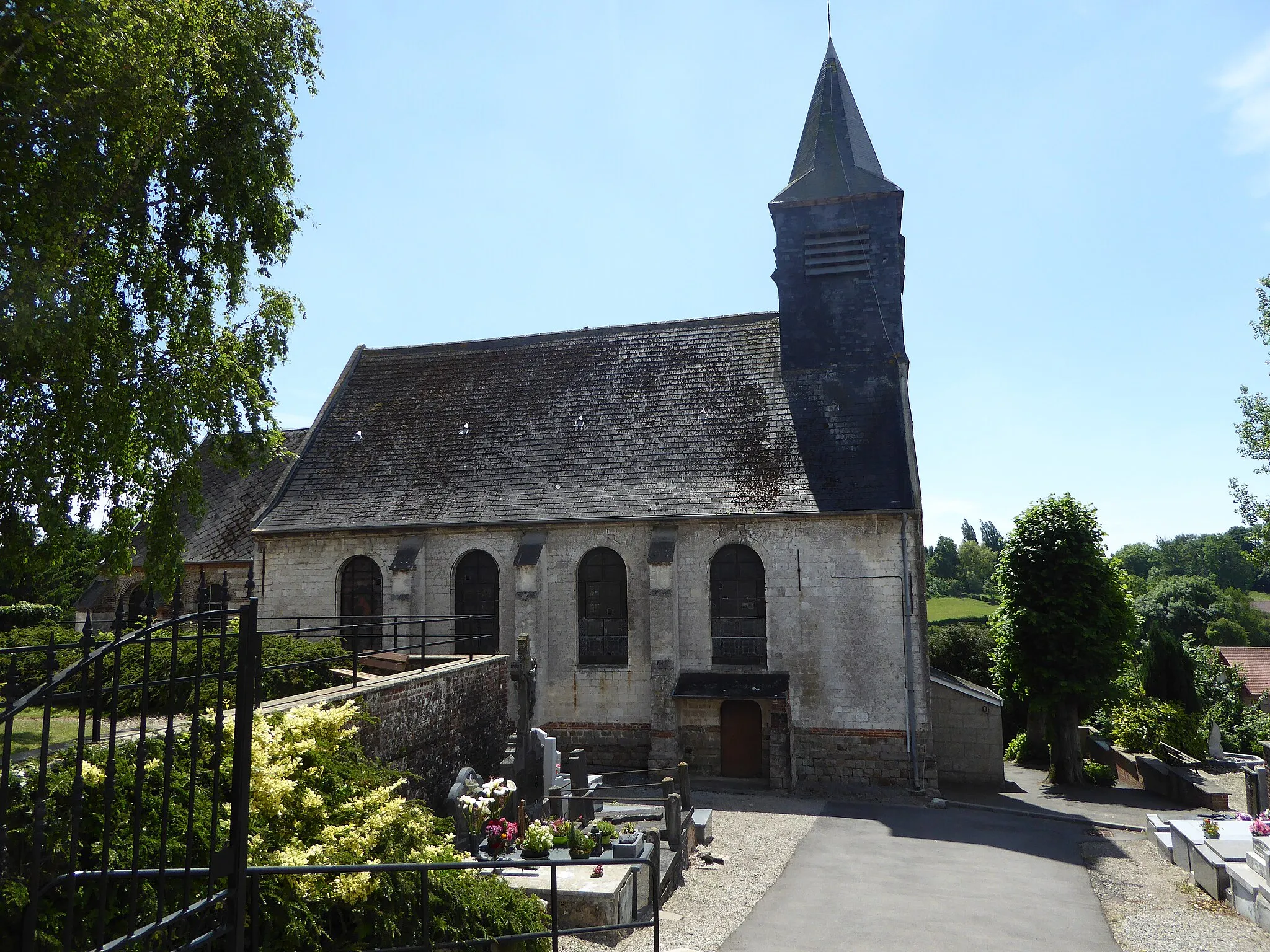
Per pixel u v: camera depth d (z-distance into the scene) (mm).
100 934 4535
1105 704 27734
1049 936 11516
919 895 13156
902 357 24156
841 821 18109
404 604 23812
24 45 10109
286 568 25516
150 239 14102
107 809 4688
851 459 22875
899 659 21500
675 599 22656
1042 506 26125
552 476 24734
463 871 9250
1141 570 113688
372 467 26672
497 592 24172
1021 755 30156
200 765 8016
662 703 21797
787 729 21078
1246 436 31547
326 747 9992
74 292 11508
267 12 15234
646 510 23125
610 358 27641
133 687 5797
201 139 14102
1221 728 34250
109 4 10984
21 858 6320
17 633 15562
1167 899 13586
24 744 10008
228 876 5336
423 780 14469
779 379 25203
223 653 5719
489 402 27578
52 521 12461
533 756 17047
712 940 11117
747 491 22922
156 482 14703
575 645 23359
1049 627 24844
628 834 13109
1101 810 21375
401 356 30312
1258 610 86562
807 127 27141
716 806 19328
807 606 22125
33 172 11047
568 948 10742
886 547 21797
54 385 12383
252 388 15945
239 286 15281
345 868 6320
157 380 13602
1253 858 13031
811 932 11484
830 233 25344
